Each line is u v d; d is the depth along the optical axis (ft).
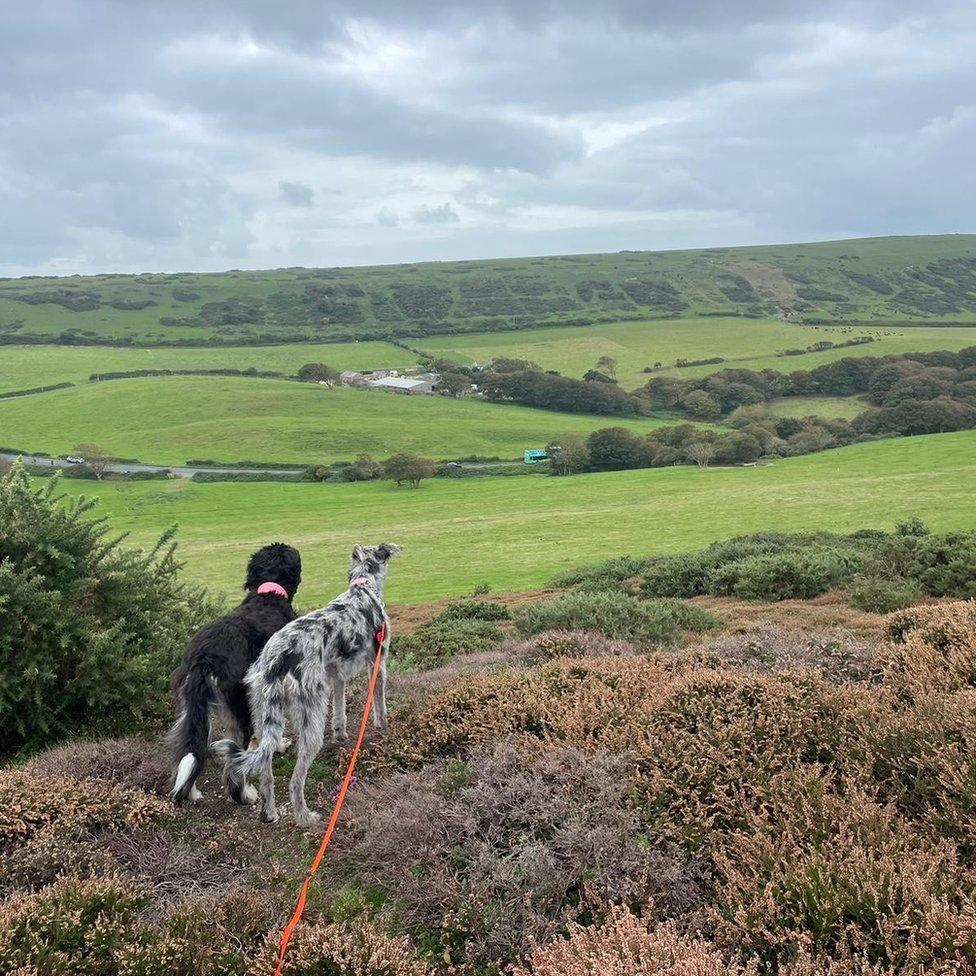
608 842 14.49
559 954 11.74
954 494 191.83
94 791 17.87
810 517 178.40
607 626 38.40
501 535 188.65
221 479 319.47
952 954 10.70
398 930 13.85
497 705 21.61
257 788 20.02
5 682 22.61
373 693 22.07
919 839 13.57
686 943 11.99
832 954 11.62
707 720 19.03
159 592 28.89
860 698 19.25
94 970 12.09
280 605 21.84
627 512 210.38
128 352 612.29
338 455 360.48
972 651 21.22
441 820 15.94
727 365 519.19
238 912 13.75
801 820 14.49
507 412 449.48
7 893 14.35
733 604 52.65
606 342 630.74
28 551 25.03
